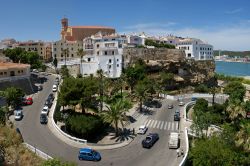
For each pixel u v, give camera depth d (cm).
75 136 6600
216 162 4984
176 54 15600
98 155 5194
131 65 13375
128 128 7569
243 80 18988
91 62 12812
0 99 7794
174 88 13550
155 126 7719
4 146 4747
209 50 19988
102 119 6975
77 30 18888
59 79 12019
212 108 9344
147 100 10369
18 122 6731
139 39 16850
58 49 17275
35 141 5650
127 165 5006
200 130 6556
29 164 4419
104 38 15988
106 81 10069
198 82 14825
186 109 9694
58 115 7250
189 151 5484
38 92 10138
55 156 5084
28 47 18850
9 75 9950
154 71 13675
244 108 7419
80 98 7212
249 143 5150
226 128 6091
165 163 5112
